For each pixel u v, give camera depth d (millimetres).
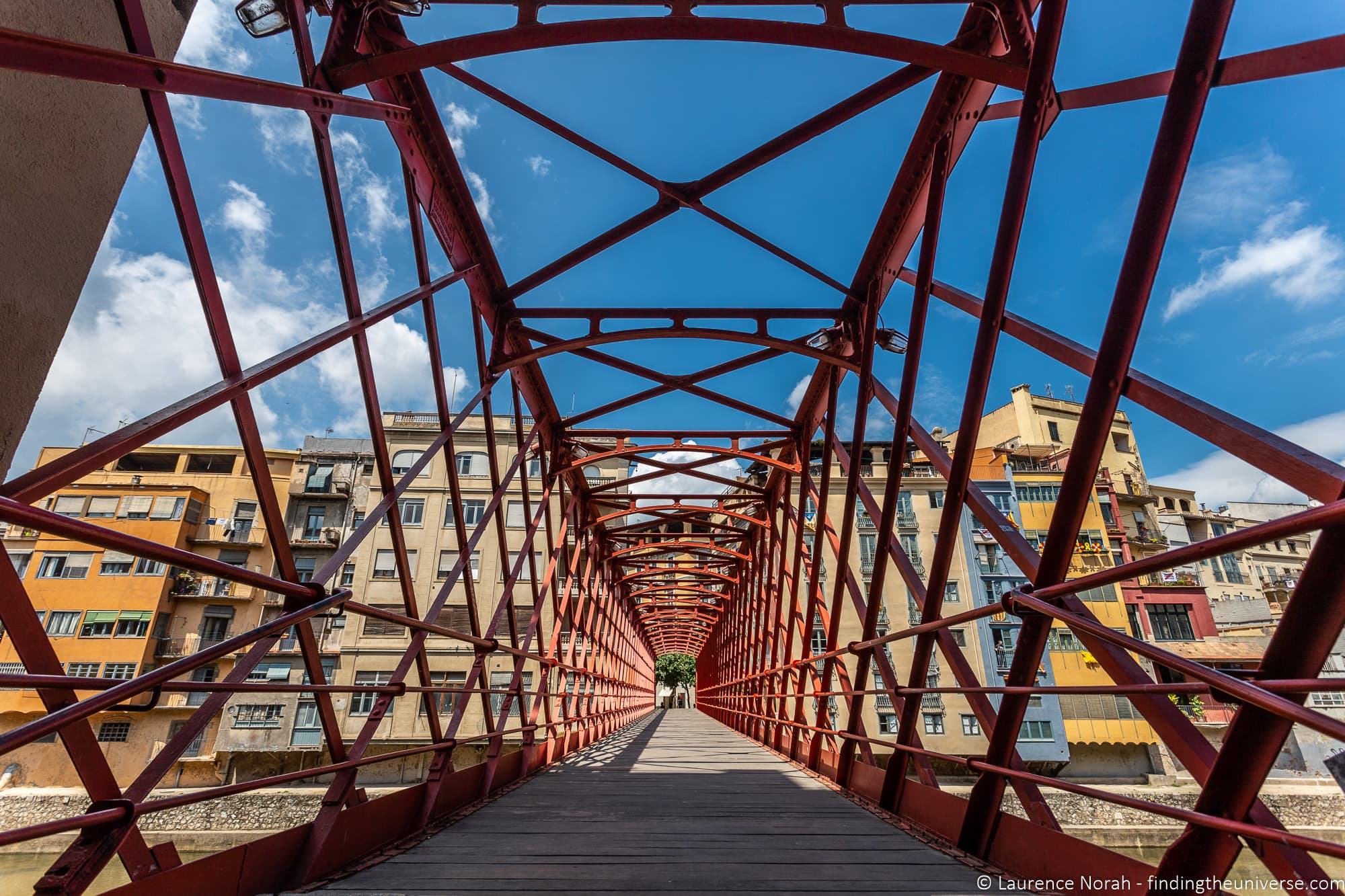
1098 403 3029
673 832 5277
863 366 7203
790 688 12758
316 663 3738
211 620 30062
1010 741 3896
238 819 23328
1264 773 2236
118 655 27125
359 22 4230
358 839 4230
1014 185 3908
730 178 5988
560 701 11305
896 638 5527
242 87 3129
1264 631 32406
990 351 4191
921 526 32188
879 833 5215
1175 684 2426
